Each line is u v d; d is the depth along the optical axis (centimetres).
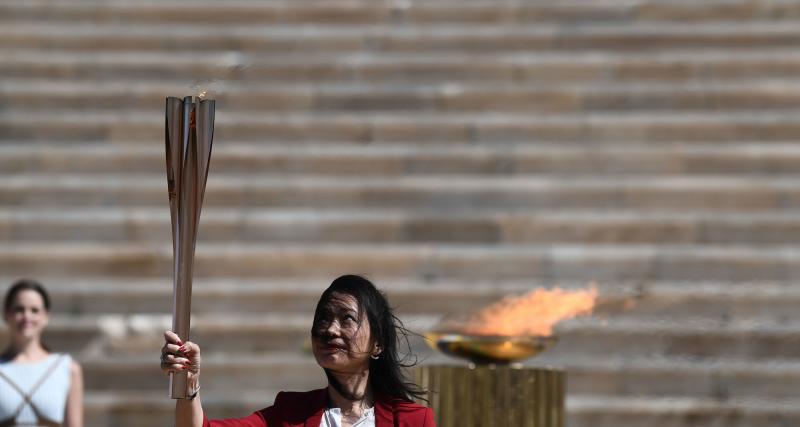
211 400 3086
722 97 4128
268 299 3456
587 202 3800
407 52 4431
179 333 1277
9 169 3950
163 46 4444
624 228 3666
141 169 3981
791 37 4353
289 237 3703
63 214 3750
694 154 3900
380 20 4569
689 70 4247
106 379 3225
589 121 4034
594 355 3284
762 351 3288
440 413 1928
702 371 3175
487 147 4016
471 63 4306
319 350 1348
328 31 4450
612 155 3912
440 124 4059
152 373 3225
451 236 3697
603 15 4550
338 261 3594
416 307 3381
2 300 3438
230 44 4434
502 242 3684
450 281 3550
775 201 3769
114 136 4088
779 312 3397
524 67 4291
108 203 3847
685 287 3453
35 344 2314
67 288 3456
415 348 3159
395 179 3897
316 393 1366
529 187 3825
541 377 1931
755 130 3997
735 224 3650
